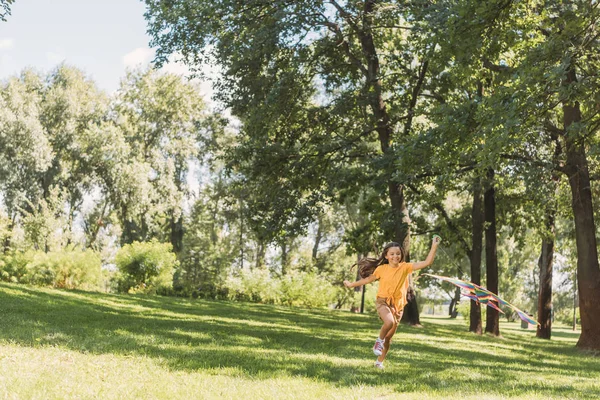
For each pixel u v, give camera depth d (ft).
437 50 64.90
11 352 26.45
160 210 158.30
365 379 26.30
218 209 159.53
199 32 69.15
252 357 31.35
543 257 102.94
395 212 77.56
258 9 70.95
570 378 33.88
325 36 78.74
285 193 77.00
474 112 51.96
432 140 53.21
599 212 82.48
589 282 65.41
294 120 77.87
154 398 19.49
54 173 170.30
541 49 47.78
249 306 95.35
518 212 95.81
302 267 159.63
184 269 153.99
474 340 67.51
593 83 47.21
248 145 77.36
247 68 70.08
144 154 162.71
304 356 33.53
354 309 148.77
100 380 21.81
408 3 66.28
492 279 88.74
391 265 28.86
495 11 48.57
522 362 43.78
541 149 71.46
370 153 81.97
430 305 192.44
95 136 151.74
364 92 78.84
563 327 205.16
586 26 47.70
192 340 37.42
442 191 59.41
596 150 50.49
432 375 29.17
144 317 53.42
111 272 104.22
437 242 27.73
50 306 53.11
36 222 144.87
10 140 152.25
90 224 193.77
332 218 161.99
